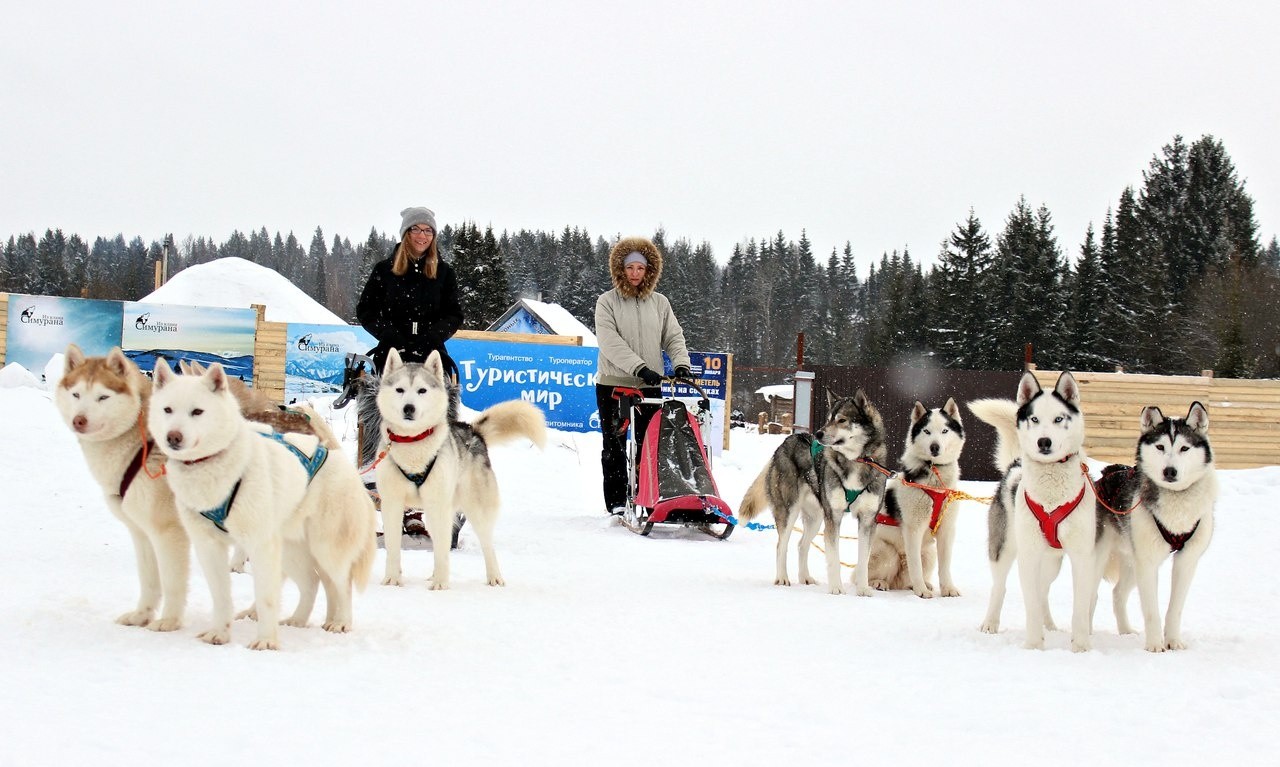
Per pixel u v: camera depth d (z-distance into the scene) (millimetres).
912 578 6285
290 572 4188
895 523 6535
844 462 6047
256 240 120562
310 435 4156
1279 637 4656
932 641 4367
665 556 7305
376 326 7309
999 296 41312
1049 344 39469
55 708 2594
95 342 13836
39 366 13734
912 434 6363
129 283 74688
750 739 2748
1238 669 3832
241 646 3551
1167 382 14891
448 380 6926
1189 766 2596
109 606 4141
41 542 6113
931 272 46750
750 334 76312
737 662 3770
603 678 3426
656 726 2850
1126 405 14852
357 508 4109
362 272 83625
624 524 8898
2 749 2264
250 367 14320
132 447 3797
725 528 8844
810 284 82250
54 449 8969
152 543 3850
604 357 9070
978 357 41312
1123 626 4926
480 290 47281
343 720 2705
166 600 3789
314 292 102312
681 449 8594
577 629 4320
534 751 2559
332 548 4012
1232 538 8586
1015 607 5703
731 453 15633
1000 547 4793
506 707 2977
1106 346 38281
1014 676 3604
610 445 9234
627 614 4777
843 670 3678
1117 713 3086
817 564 7449
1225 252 39438
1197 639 4605
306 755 2395
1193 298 36812
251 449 3592
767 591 5914
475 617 4512
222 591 3658
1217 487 4371
